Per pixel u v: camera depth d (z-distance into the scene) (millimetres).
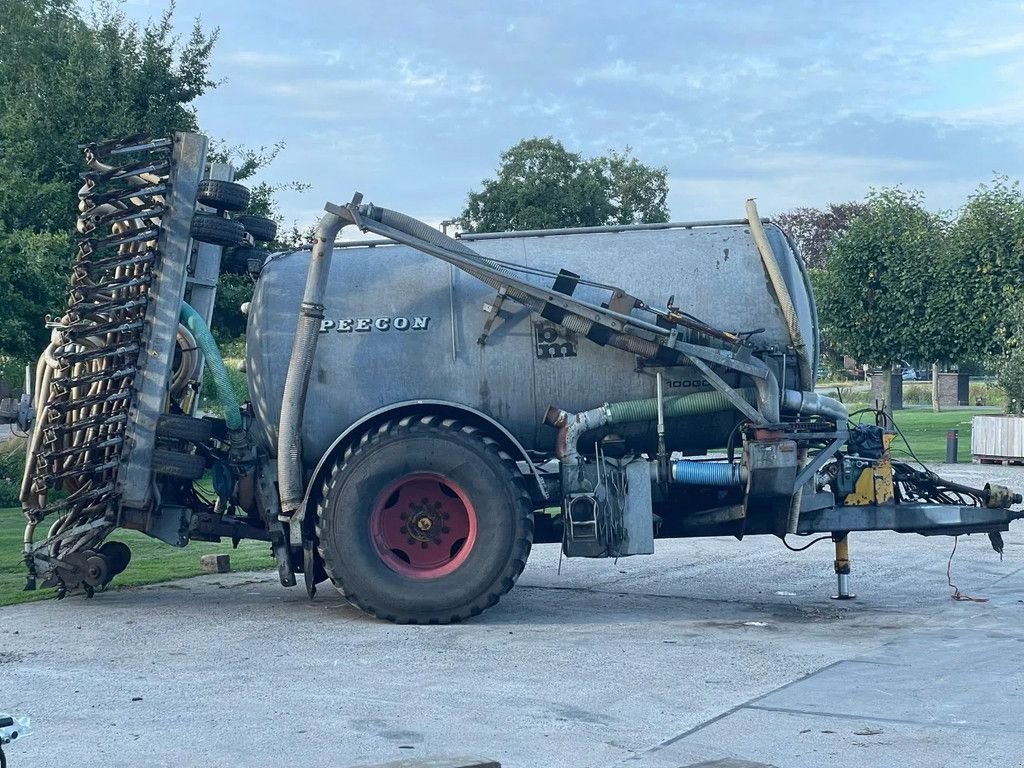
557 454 9547
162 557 13094
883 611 9734
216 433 10109
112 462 9586
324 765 5699
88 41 23938
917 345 31016
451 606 9156
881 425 10148
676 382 9570
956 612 9641
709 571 12164
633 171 62219
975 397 53156
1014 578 11492
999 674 7375
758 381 9289
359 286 9703
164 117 23344
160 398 9602
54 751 5938
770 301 9648
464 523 9352
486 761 4898
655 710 6625
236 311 21859
